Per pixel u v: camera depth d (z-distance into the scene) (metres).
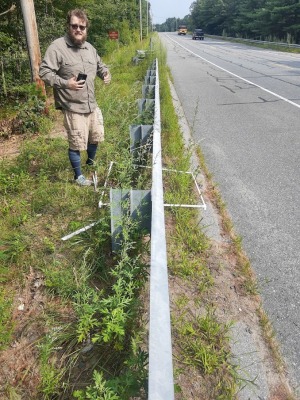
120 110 6.63
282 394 1.96
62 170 4.61
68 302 2.53
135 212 2.83
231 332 2.29
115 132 5.58
